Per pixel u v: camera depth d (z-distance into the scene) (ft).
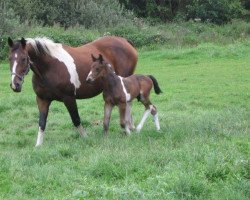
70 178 25.45
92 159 27.66
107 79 35.68
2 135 38.34
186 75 69.72
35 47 33.88
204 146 28.78
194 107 48.75
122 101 36.01
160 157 27.50
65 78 35.17
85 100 54.13
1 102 51.01
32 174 26.20
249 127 36.55
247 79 64.64
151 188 23.16
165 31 115.44
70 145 32.71
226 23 140.46
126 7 144.36
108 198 22.13
